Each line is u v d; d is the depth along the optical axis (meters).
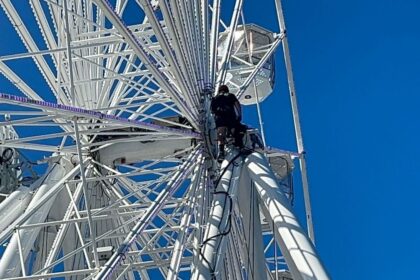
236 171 13.41
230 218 12.14
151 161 15.76
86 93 15.48
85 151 15.50
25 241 12.93
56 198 14.77
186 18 13.92
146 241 13.97
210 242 11.65
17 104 9.88
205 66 15.81
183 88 13.70
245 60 20.80
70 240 14.64
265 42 21.06
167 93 13.09
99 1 9.87
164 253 13.80
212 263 11.33
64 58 14.62
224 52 17.97
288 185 17.72
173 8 12.65
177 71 12.95
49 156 15.74
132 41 11.03
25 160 15.57
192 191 13.63
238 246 13.38
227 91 14.51
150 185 14.24
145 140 14.48
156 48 14.98
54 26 13.95
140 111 16.12
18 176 15.45
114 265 10.82
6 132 15.37
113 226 15.30
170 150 15.48
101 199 15.52
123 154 15.56
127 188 15.93
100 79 14.09
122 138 14.62
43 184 14.44
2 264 12.16
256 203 13.42
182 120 15.66
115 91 16.16
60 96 14.04
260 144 14.59
